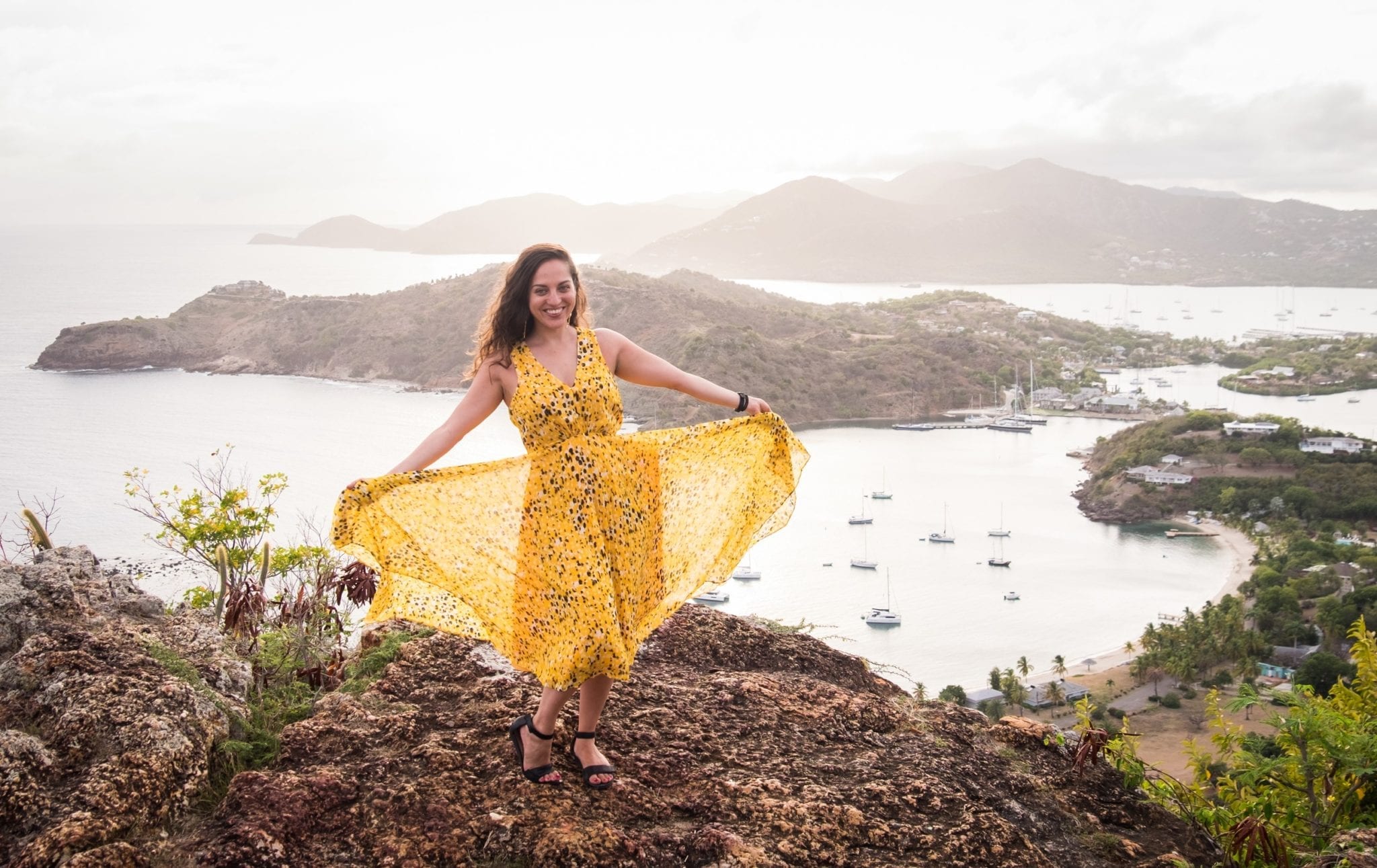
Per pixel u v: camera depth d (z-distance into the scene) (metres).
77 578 3.67
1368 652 4.66
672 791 2.98
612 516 2.88
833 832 2.82
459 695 3.41
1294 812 4.07
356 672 3.71
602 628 2.71
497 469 2.92
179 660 3.22
